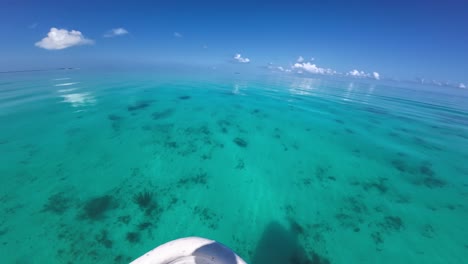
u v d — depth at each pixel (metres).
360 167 8.18
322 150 9.54
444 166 8.62
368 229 5.15
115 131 10.15
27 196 5.54
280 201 6.05
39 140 8.77
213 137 10.17
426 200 6.37
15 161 7.11
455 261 4.41
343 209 5.84
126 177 6.64
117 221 4.92
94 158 7.62
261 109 16.38
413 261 4.38
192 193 6.12
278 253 4.45
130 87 22.16
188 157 8.12
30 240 4.31
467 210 6.00
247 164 7.95
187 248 2.50
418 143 11.12
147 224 4.91
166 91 21.16
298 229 5.09
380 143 10.79
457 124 15.59
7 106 13.03
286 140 10.48
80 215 5.02
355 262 4.31
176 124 11.65
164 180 6.63
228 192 6.30
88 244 4.30
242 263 2.39
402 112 18.67
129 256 4.15
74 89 19.45
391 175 7.71
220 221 5.20
